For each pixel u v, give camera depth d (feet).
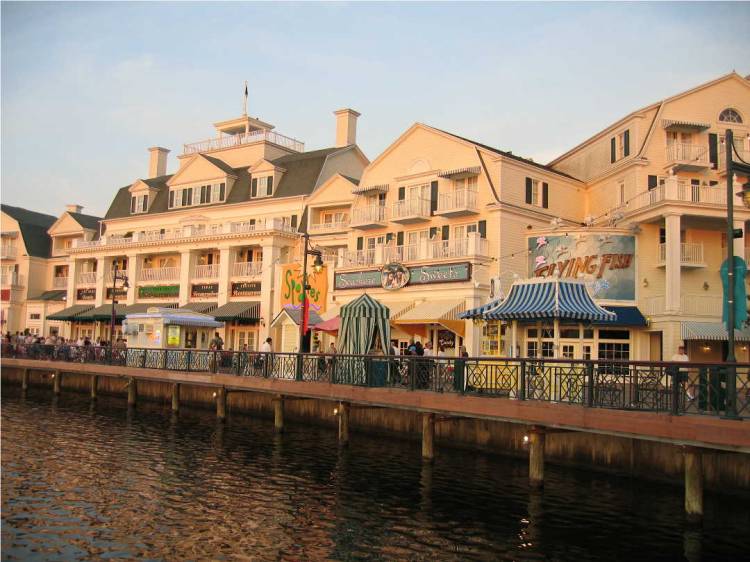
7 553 48.96
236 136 187.93
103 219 200.34
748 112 120.98
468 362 71.31
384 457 81.87
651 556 49.90
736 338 101.96
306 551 50.75
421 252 123.54
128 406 123.65
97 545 51.24
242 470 75.56
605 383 57.00
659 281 111.75
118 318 176.65
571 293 78.54
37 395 142.61
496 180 118.62
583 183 135.44
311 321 124.88
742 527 55.47
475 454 82.02
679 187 107.04
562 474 71.61
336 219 152.15
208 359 106.11
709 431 49.39
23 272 217.56
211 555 49.80
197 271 167.73
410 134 133.39
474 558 49.47
